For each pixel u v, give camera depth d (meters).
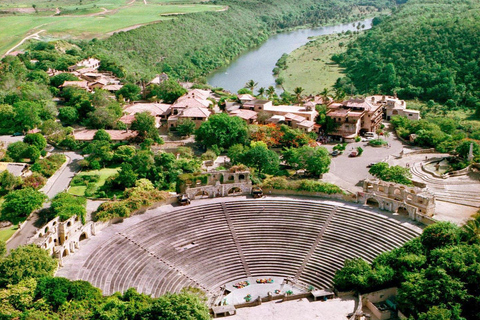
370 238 96.44
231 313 79.56
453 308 72.38
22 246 80.06
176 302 70.88
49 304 71.19
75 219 95.19
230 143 147.50
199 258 95.75
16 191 104.44
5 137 149.62
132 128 153.38
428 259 83.81
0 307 69.06
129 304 71.75
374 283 82.38
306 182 111.81
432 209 100.81
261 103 180.50
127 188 111.12
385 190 106.81
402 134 164.00
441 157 140.62
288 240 100.62
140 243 95.19
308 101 189.50
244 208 106.88
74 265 84.75
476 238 86.69
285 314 79.25
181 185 111.81
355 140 162.25
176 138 159.00
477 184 119.00
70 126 163.62
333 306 80.94
